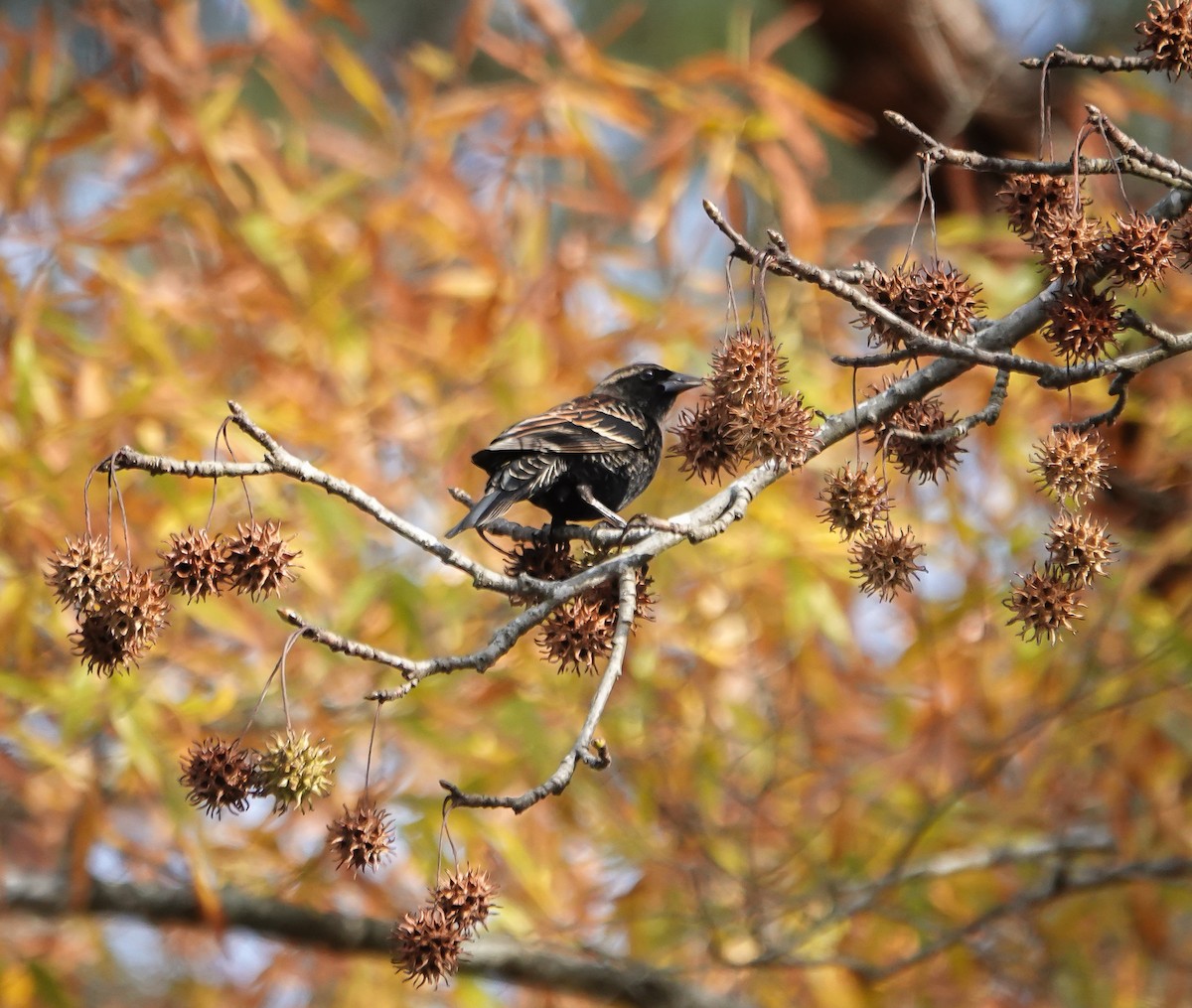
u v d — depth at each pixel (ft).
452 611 37.68
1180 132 46.57
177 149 38.99
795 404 22.20
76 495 33.88
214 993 45.29
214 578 20.80
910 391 23.06
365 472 36.99
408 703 36.88
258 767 20.36
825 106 39.19
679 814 41.37
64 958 42.11
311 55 40.06
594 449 30.25
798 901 40.68
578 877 41.39
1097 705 40.11
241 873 39.68
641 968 41.86
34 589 33.40
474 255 39.19
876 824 43.16
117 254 38.70
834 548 37.40
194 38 40.19
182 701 35.73
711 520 23.07
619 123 39.70
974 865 41.50
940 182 53.11
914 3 52.03
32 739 34.19
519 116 39.11
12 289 35.83
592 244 39.96
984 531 40.60
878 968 40.45
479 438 38.96
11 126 38.14
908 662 40.34
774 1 57.06
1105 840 42.68
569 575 25.08
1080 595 21.17
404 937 19.40
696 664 40.47
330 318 38.11
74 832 36.83
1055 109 52.19
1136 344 41.09
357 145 42.06
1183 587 42.09
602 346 39.19
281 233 39.45
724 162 38.04
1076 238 20.95
